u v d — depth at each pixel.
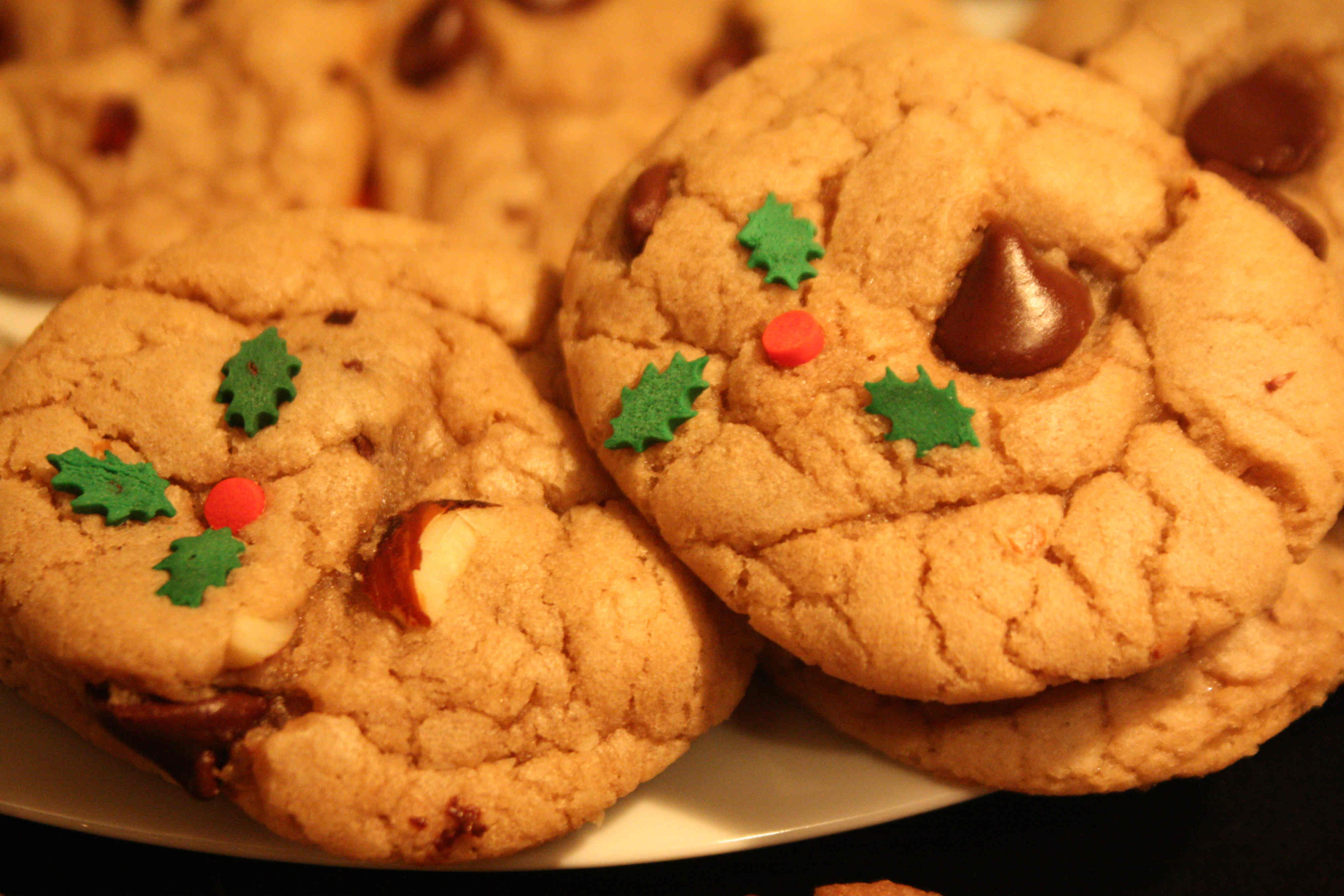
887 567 0.22
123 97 0.29
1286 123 0.25
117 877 0.23
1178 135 0.26
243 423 0.23
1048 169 0.23
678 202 0.24
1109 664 0.22
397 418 0.23
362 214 0.25
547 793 0.22
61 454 0.22
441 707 0.22
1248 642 0.23
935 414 0.22
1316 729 0.24
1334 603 0.24
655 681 0.23
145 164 0.29
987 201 0.23
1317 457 0.22
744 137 0.24
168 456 0.23
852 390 0.22
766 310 0.23
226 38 0.29
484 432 0.24
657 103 0.29
